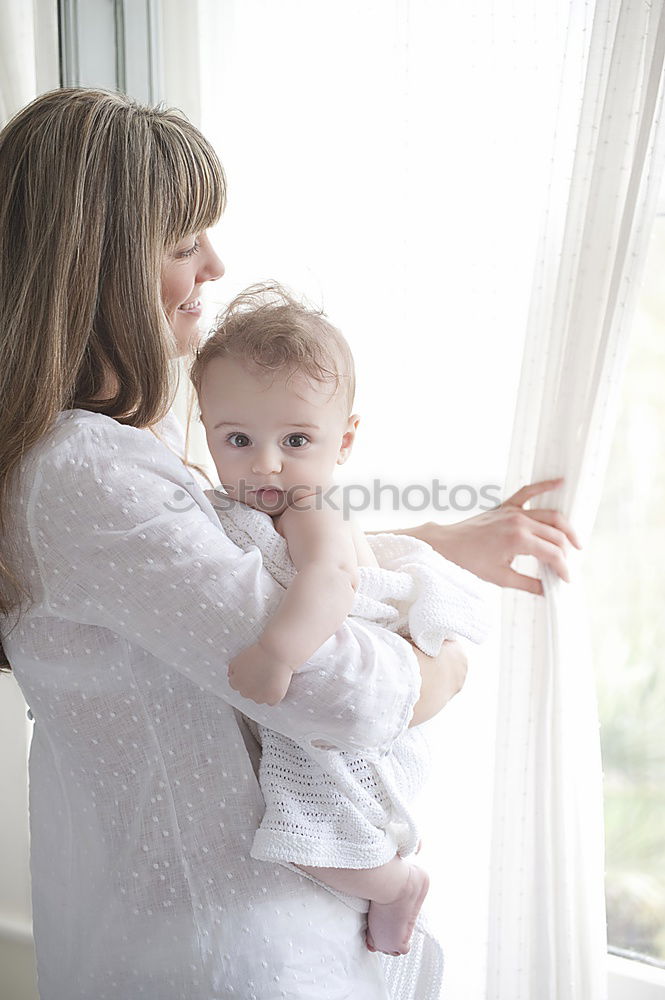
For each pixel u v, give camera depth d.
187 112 1.80
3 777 2.06
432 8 1.53
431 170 1.56
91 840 1.07
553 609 1.38
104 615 0.98
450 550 1.38
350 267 1.67
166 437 1.29
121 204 1.02
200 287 1.21
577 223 1.33
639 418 1.66
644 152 1.27
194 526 0.97
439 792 1.66
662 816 1.72
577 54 1.34
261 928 1.01
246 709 0.97
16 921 2.09
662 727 1.70
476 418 1.58
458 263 1.56
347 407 1.16
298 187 1.71
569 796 1.42
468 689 1.63
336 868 1.04
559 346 1.37
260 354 1.08
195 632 0.95
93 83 1.87
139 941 1.04
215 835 1.02
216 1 1.77
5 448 1.01
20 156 1.03
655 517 1.66
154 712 1.03
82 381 1.07
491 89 1.48
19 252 1.03
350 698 0.96
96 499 0.96
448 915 1.67
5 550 1.01
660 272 1.61
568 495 1.39
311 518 1.06
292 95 1.71
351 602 1.01
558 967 1.41
